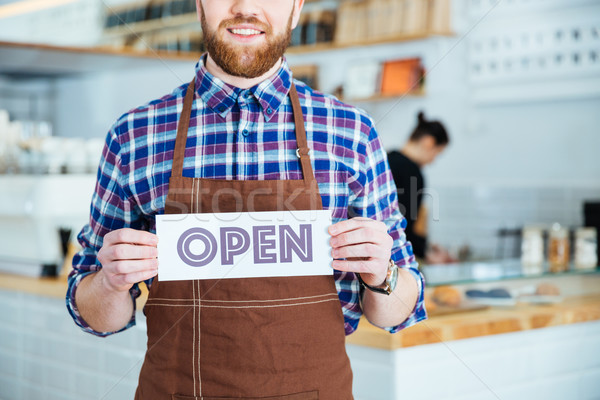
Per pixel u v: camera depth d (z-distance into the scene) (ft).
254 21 3.99
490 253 14.37
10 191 9.87
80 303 4.42
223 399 4.11
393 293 4.29
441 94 14.90
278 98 4.28
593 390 8.57
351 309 4.56
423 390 7.14
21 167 10.19
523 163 14.51
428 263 11.64
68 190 9.68
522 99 14.17
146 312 4.26
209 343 4.14
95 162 10.16
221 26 4.02
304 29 15.02
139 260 4.04
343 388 4.21
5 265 10.02
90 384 8.56
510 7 13.99
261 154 4.27
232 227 4.17
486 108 14.84
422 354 7.13
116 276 4.04
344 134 4.38
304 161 4.25
